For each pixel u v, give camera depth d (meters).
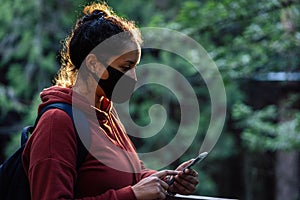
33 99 12.45
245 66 8.66
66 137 1.97
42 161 1.93
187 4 8.52
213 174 15.70
